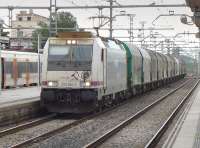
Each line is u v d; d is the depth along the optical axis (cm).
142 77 4184
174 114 2548
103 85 2555
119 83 3080
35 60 5250
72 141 1664
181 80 9225
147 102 3481
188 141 1449
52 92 2469
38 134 1845
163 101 3616
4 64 4362
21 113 2339
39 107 2609
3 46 4788
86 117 2427
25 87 4797
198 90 5269
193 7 2188
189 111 2567
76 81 2461
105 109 2858
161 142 1686
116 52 2973
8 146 1552
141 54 4178
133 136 1809
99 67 2483
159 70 5625
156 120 2353
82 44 2498
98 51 2489
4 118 2142
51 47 2519
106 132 1894
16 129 1945
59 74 2478
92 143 1527
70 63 2478
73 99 2467
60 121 2302
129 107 3053
